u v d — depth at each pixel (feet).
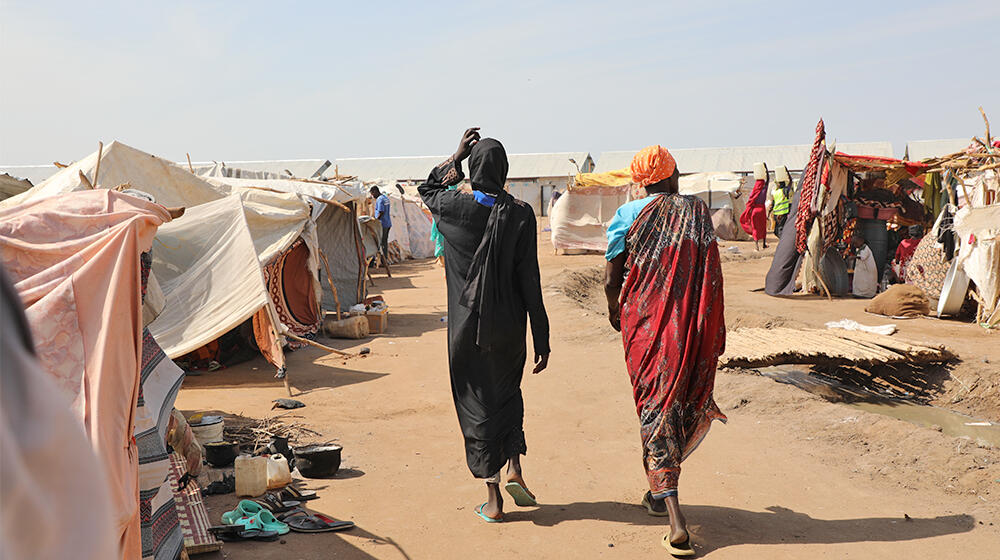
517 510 16.20
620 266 14.90
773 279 49.67
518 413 15.46
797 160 191.72
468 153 15.64
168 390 11.55
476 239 14.85
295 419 23.56
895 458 19.04
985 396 25.64
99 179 31.76
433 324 43.04
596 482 17.90
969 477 17.54
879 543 14.34
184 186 34.47
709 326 14.08
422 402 25.64
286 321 38.42
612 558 13.84
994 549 14.01
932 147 187.32
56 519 2.63
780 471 18.53
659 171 14.55
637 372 14.32
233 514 15.21
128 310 9.56
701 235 14.06
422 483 17.90
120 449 9.13
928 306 40.65
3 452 2.49
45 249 9.42
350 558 13.79
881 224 49.01
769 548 14.16
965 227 38.55
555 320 40.50
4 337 2.57
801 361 27.96
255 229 35.53
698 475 18.28
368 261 67.00
